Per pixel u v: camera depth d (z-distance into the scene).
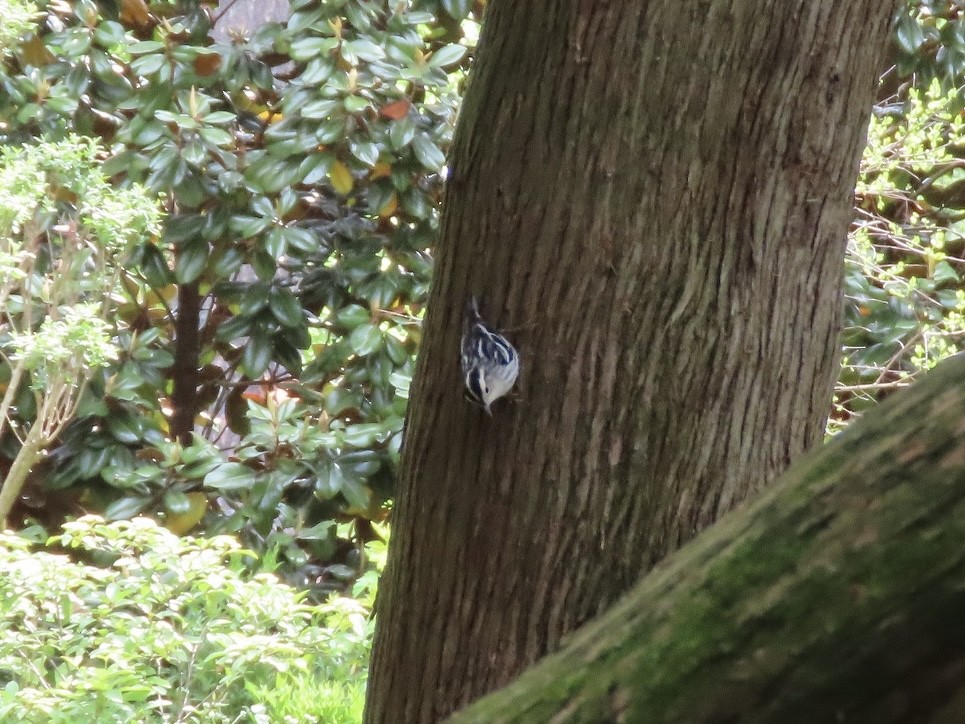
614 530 2.51
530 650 2.53
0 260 3.39
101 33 4.15
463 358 2.50
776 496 1.99
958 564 1.72
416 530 2.58
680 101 2.46
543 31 2.47
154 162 3.98
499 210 2.51
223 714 3.27
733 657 1.93
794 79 2.47
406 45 4.09
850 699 1.78
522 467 2.52
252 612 3.32
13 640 3.19
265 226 4.07
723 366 2.51
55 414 3.66
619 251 2.48
